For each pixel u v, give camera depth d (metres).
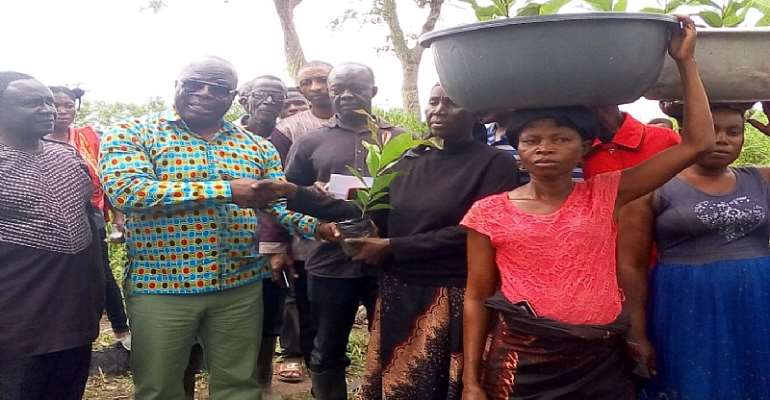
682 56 2.03
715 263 2.35
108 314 4.86
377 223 3.10
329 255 3.54
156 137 3.00
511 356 2.21
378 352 3.06
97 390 4.48
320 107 4.50
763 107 2.57
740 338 2.34
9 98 2.75
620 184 2.22
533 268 2.16
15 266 2.77
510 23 1.84
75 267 2.92
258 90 4.43
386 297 2.94
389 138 3.48
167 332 3.03
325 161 3.66
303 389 4.57
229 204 3.08
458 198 2.80
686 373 2.37
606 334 2.11
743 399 2.35
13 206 2.76
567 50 1.84
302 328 4.19
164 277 3.01
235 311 3.19
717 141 2.33
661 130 2.78
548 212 2.20
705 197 2.38
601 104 1.99
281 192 2.86
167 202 2.83
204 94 2.96
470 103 2.07
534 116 2.08
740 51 2.10
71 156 3.03
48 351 2.84
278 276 4.00
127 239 3.06
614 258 2.21
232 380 3.26
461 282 2.80
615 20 1.81
